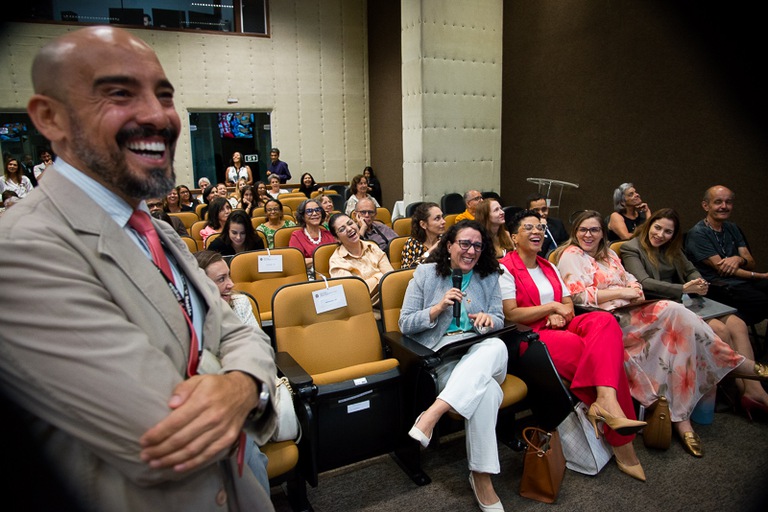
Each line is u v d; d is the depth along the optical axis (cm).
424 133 645
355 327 245
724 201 352
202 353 79
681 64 516
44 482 66
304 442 193
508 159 771
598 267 301
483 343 230
